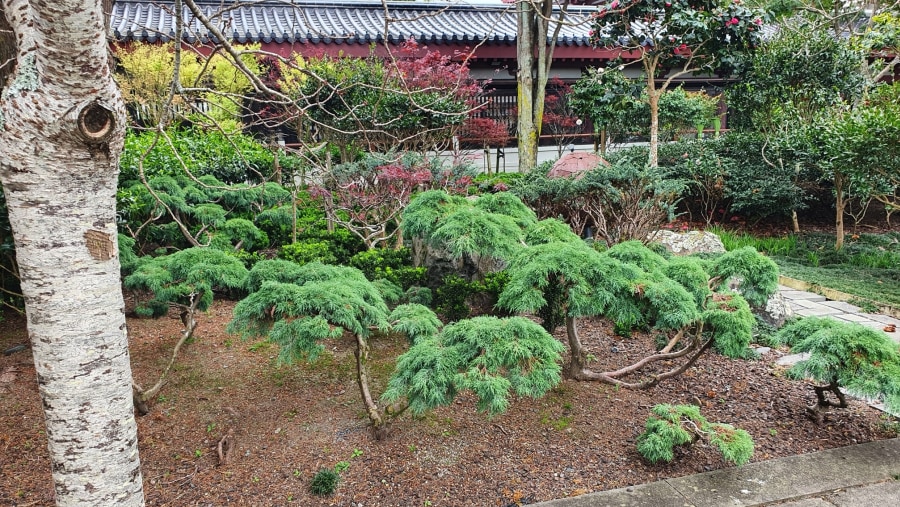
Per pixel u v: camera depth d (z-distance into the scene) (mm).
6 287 4887
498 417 3512
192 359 4238
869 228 9656
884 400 3135
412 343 3355
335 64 8578
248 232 5859
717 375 4211
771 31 12992
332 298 2875
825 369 3154
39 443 3201
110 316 1899
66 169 1747
